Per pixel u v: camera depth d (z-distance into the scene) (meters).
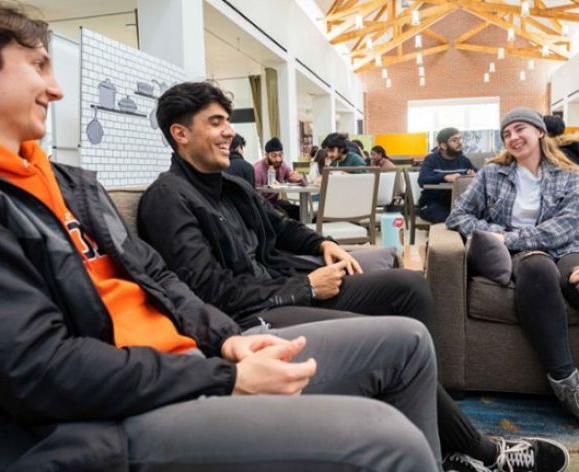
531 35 14.30
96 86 2.84
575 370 1.79
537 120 2.21
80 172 1.15
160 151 3.65
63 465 0.67
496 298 1.92
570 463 1.50
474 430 1.32
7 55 0.88
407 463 0.67
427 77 17.58
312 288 1.58
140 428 0.73
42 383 0.71
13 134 0.93
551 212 2.19
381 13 13.73
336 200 3.76
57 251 0.88
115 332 0.99
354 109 16.70
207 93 1.66
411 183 5.11
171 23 4.89
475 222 2.30
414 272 1.67
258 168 6.18
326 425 0.69
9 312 0.72
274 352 0.91
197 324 1.13
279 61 9.22
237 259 1.62
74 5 5.87
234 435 0.69
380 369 1.07
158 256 1.30
